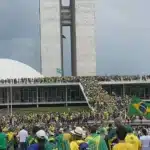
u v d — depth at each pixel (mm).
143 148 32875
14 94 184875
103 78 188250
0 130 37688
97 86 178000
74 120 123000
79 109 162875
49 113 148625
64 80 183750
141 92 190750
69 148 25500
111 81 187000
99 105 146625
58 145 26531
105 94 168375
